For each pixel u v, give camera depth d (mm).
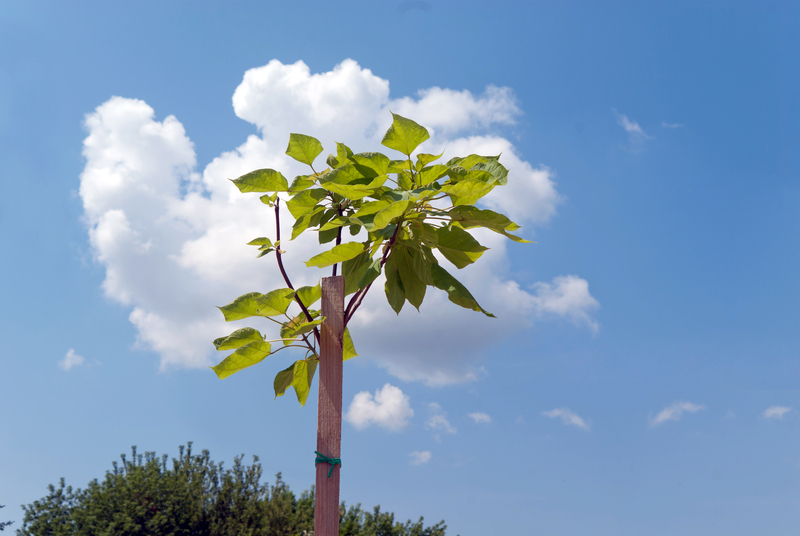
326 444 2605
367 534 12062
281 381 3104
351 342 3260
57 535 10312
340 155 2920
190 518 11328
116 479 11633
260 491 12398
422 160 2637
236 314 2740
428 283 2889
